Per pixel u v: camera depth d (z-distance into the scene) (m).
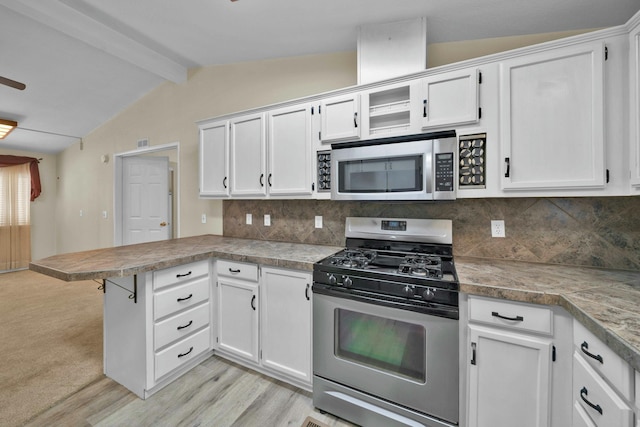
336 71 2.32
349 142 1.84
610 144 1.26
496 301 1.23
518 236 1.70
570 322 1.11
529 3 1.54
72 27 2.09
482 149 1.51
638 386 0.75
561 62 1.34
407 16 1.78
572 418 1.09
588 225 1.55
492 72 1.49
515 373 1.20
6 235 4.66
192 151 3.07
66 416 1.58
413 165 1.64
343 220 2.23
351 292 1.51
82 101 3.49
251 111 2.25
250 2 1.78
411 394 1.39
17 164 4.69
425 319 1.35
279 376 1.91
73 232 4.72
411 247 1.90
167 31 2.22
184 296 1.90
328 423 1.56
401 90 1.77
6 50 2.53
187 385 1.85
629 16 1.56
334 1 1.69
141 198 3.88
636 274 1.40
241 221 2.74
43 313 2.98
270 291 1.85
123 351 1.82
